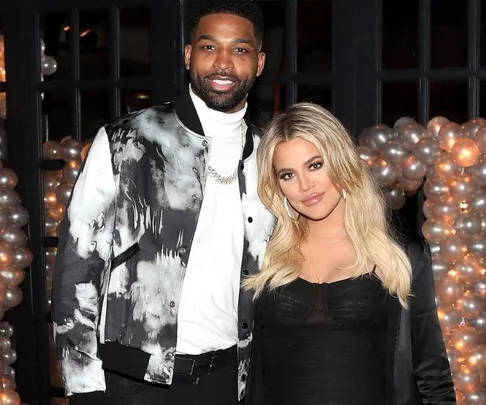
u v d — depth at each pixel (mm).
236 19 2766
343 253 2621
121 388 2719
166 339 2684
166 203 2730
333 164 2557
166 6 4340
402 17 4934
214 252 2750
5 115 4648
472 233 3539
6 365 4324
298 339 2529
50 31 4723
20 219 4211
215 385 2762
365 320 2506
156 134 2785
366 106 4109
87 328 2670
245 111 2887
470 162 3508
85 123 5020
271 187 2691
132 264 2711
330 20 4539
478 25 3889
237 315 2785
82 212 2686
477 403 3568
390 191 3760
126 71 4969
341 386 2461
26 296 4613
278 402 2547
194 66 2789
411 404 2564
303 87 4711
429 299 2570
